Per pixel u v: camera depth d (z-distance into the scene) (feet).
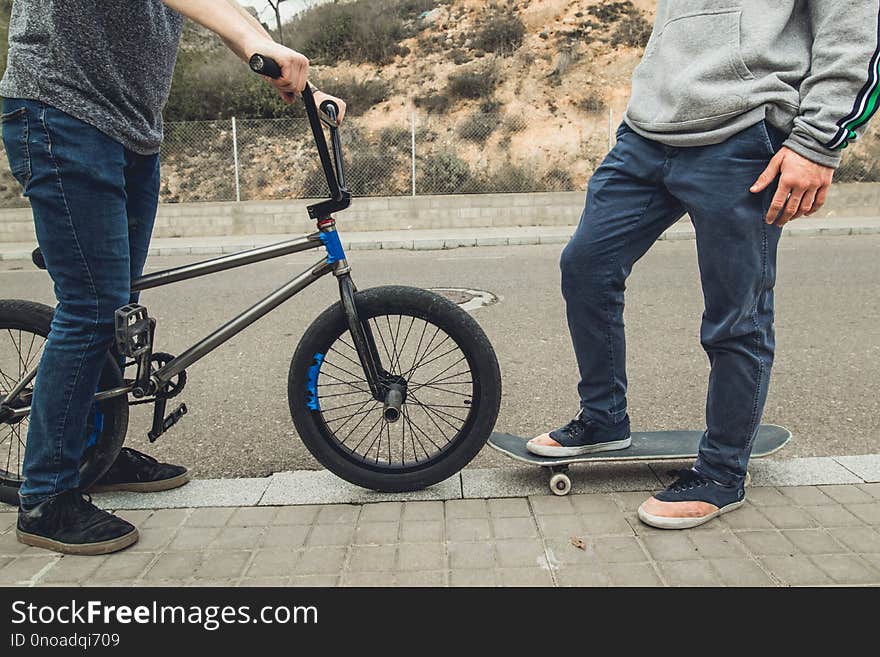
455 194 46.57
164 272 7.57
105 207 6.57
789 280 21.59
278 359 14.35
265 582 6.26
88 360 6.82
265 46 6.04
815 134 5.92
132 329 6.95
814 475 8.04
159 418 7.88
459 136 52.01
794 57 6.29
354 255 33.17
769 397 11.23
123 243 6.82
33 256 6.89
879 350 13.67
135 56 6.57
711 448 7.16
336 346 15.33
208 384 12.79
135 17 6.41
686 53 6.70
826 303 18.11
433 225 42.29
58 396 6.75
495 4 65.98
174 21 7.04
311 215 7.55
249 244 38.47
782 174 6.13
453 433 10.18
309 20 66.18
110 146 6.55
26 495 6.92
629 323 16.61
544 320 17.22
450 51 61.11
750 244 6.55
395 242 36.04
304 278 7.72
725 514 7.16
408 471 7.88
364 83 56.90
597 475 8.27
